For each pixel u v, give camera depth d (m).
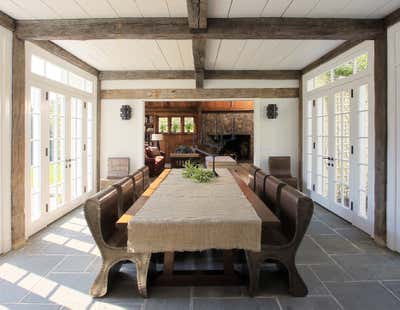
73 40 3.60
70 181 4.63
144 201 2.37
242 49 4.38
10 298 2.19
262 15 3.11
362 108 3.80
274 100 5.96
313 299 2.18
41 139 3.79
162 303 2.13
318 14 3.09
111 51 4.41
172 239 1.91
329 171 4.71
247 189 2.82
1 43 2.96
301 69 5.75
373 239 3.45
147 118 12.95
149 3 2.84
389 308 2.07
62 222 4.08
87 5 2.87
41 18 3.15
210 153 3.66
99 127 5.85
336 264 2.78
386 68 3.16
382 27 3.17
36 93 3.71
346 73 4.18
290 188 2.44
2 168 2.99
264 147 6.02
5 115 3.02
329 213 4.62
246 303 2.13
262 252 2.18
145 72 5.77
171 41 3.95
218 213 2.04
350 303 2.13
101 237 2.16
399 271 2.63
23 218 3.26
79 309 2.05
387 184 3.17
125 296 2.22
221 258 2.90
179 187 2.91
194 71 5.74
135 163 5.97
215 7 2.91
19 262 2.80
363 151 3.80
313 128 5.32
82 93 5.09
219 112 12.74
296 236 2.15
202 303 2.13
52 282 2.42
